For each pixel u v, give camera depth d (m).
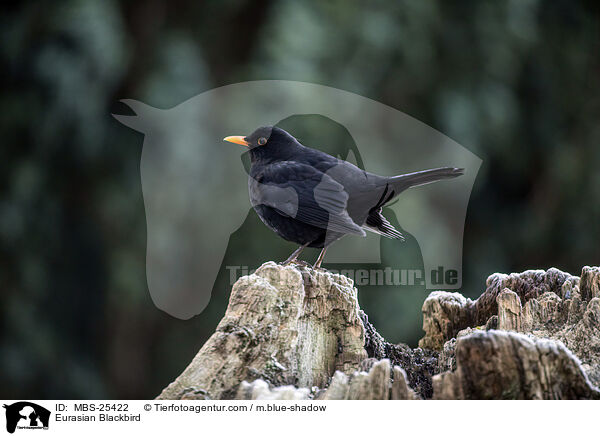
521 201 17.67
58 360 15.27
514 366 4.50
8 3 14.41
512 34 15.66
